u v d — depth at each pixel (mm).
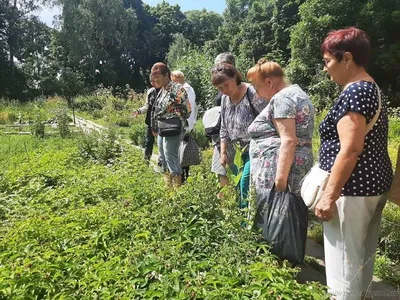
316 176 2615
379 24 28031
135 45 50938
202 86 18125
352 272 2506
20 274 2846
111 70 46969
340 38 2449
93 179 5988
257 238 3232
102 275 2865
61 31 42625
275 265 2883
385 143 2537
